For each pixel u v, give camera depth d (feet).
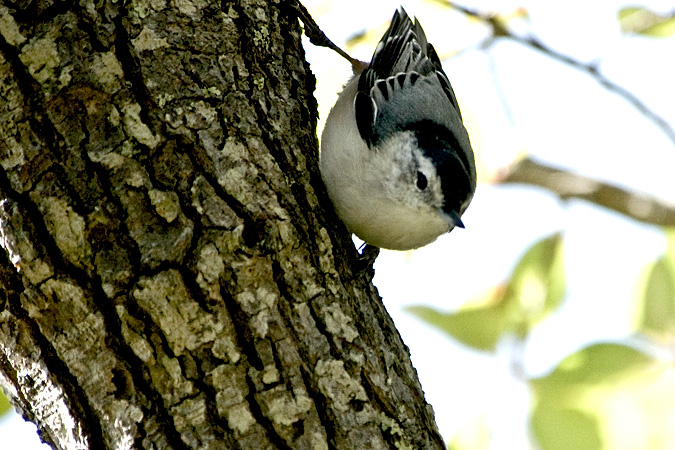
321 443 17.74
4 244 17.53
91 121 17.90
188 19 19.54
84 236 17.46
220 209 18.26
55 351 17.51
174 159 18.22
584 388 30.25
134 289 17.37
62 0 18.33
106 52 18.29
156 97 18.44
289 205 19.43
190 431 17.12
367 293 20.80
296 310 18.49
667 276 32.71
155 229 17.70
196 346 17.46
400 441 18.70
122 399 17.19
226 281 17.89
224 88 19.48
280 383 17.76
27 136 17.63
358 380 18.58
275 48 22.08
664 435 30.14
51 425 17.92
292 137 20.92
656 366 30.37
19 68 17.87
